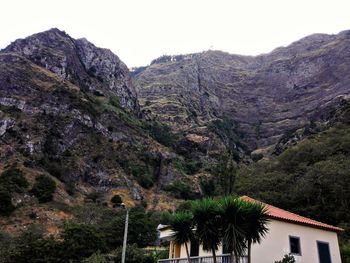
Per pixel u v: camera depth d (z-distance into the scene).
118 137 108.50
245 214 19.39
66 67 123.62
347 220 46.44
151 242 55.00
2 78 100.31
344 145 72.62
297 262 25.55
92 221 63.28
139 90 196.62
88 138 100.12
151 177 102.56
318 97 194.38
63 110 100.50
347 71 195.12
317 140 86.56
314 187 55.31
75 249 43.88
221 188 74.44
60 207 70.62
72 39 148.75
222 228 19.59
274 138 181.88
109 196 85.62
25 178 73.69
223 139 151.38
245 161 138.38
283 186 65.06
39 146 87.06
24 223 60.84
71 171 87.12
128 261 37.16
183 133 144.88
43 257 41.97
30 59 119.50
